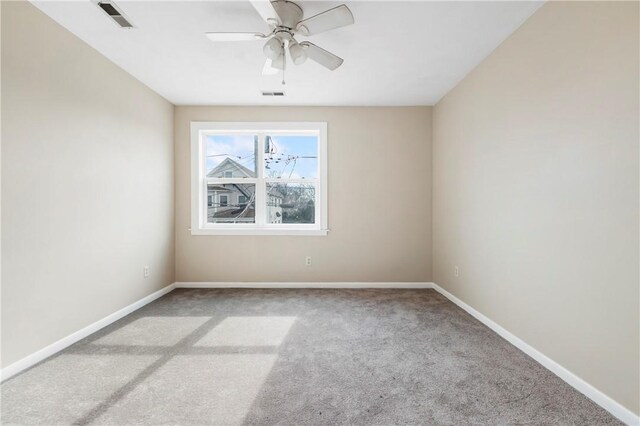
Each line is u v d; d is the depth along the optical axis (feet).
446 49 8.27
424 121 12.69
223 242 12.74
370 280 12.84
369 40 7.83
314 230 12.72
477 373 6.18
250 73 9.71
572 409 5.08
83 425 4.68
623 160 4.82
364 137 12.71
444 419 4.84
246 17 6.94
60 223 7.20
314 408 5.10
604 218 5.14
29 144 6.46
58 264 7.15
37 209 6.64
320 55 7.18
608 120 5.05
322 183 12.71
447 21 7.04
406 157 12.74
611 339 5.02
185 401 5.27
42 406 5.11
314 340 7.73
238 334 8.09
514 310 7.47
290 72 9.62
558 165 6.09
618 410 4.88
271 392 5.54
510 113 7.59
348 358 6.80
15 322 6.19
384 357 6.85
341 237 12.79
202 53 8.50
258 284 12.75
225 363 6.57
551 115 6.25
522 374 6.15
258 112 12.62
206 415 4.91
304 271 12.80
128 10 6.64
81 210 7.82
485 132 8.71
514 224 7.45
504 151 7.84
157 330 8.34
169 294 11.75
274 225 13.05
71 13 6.75
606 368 5.10
